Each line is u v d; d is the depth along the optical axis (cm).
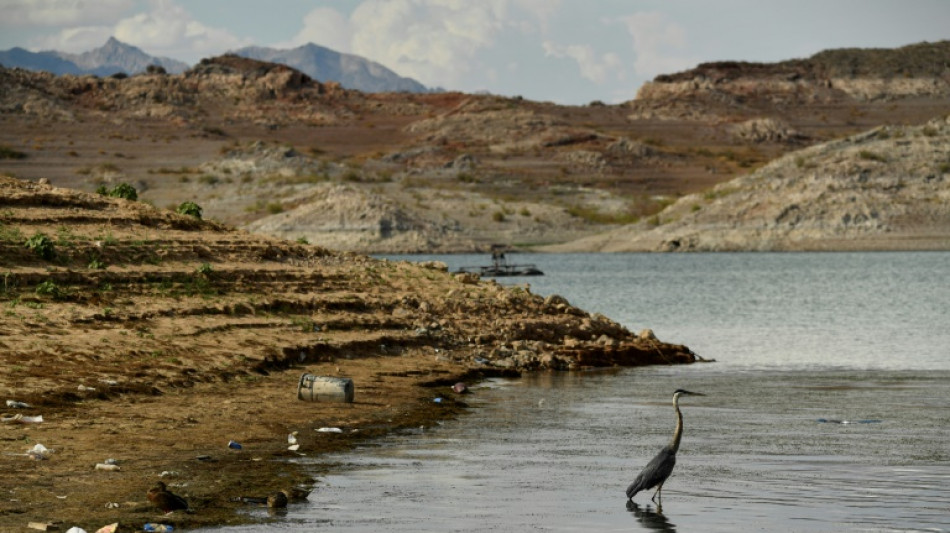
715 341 10156
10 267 6253
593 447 4106
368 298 7512
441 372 6150
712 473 3650
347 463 3675
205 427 4044
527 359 7019
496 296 8288
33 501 2919
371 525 2898
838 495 3309
